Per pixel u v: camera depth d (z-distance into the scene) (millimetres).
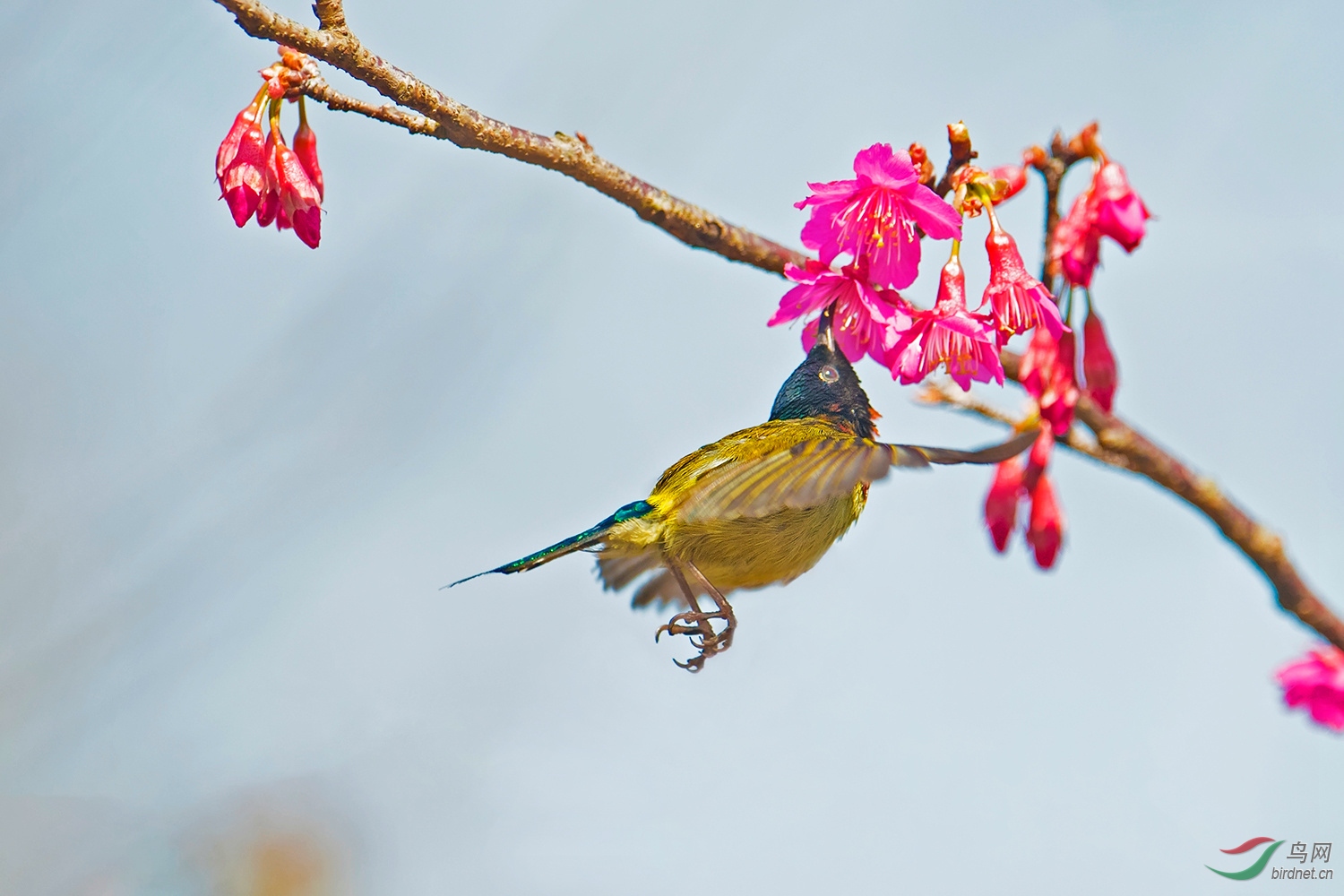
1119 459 8211
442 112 7121
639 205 7965
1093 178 7660
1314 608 8258
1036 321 7527
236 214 7141
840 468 7840
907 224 7461
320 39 6641
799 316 7820
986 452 7137
